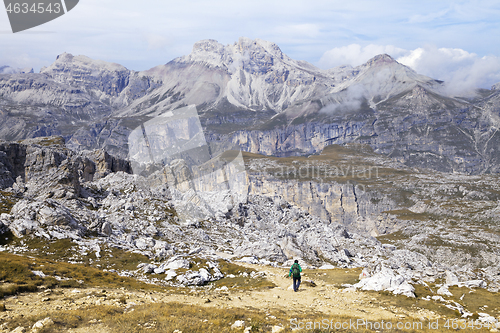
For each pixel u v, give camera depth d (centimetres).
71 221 6366
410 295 4069
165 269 5381
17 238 5497
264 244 7512
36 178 8944
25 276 3166
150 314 2395
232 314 2569
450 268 7500
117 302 2769
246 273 5453
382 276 4547
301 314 2952
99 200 9400
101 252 5756
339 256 7906
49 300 2667
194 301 3306
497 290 4753
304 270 6056
